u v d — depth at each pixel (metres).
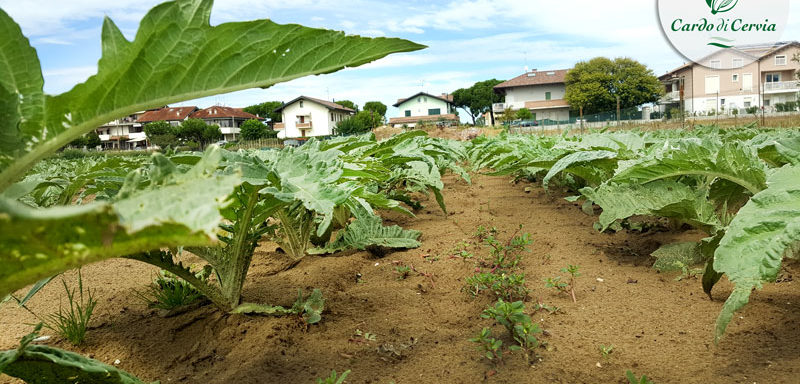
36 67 1.08
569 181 6.39
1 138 1.11
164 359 2.45
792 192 2.00
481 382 2.13
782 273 3.05
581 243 4.19
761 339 2.29
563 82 75.06
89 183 2.92
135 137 81.94
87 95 1.15
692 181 3.77
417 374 2.21
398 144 5.12
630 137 4.99
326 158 2.17
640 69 61.22
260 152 2.87
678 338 2.40
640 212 3.35
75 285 3.64
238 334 2.63
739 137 5.79
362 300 3.09
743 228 2.01
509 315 2.37
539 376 2.15
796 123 20.08
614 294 3.01
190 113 85.88
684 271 3.18
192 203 0.92
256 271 3.77
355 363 2.32
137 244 0.90
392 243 4.28
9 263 0.88
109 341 2.65
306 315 2.75
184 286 3.05
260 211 2.53
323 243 4.29
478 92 91.50
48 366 1.58
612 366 2.20
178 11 1.15
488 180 9.70
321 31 1.29
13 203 0.77
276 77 1.35
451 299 3.10
